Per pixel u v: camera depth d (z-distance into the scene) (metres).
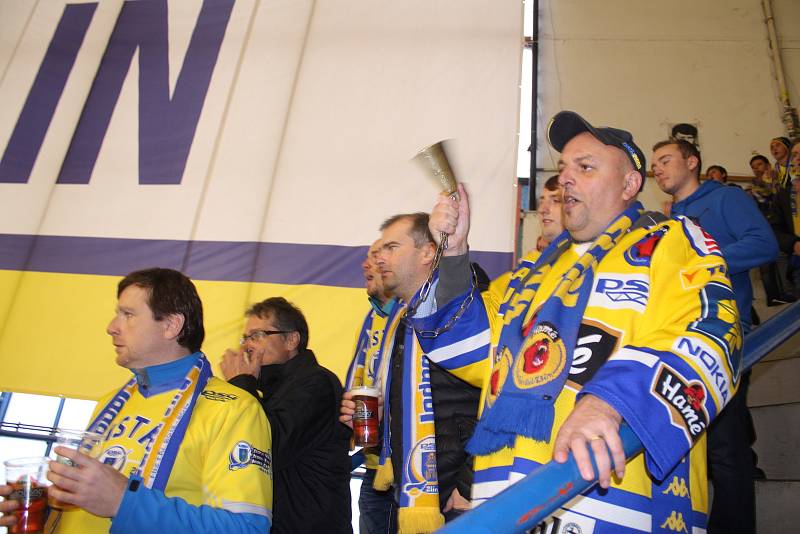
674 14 5.43
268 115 4.38
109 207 4.23
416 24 4.51
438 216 1.31
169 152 4.35
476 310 1.32
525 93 5.36
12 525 1.26
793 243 3.70
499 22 4.45
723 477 2.07
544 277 1.30
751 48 5.25
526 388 1.06
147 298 1.65
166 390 1.60
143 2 4.89
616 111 5.18
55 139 4.47
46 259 4.12
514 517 0.69
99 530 1.44
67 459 1.28
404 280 1.97
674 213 2.66
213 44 4.66
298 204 4.08
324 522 1.96
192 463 1.49
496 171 3.99
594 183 1.29
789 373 3.20
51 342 3.88
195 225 4.11
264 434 1.58
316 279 3.88
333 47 4.52
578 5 5.54
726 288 1.05
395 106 4.27
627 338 1.07
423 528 1.65
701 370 0.91
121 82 4.63
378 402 1.90
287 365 2.26
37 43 4.81
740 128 5.03
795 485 2.33
